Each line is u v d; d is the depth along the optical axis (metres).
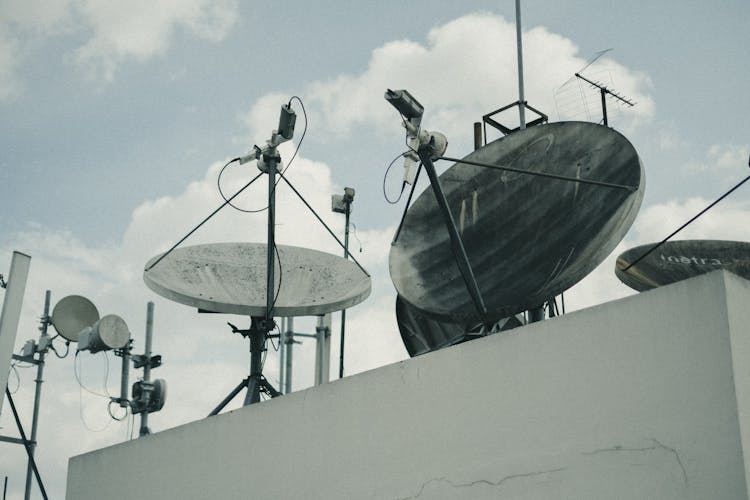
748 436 9.02
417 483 11.34
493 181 14.95
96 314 23.55
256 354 16.34
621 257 17.73
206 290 16.98
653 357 9.66
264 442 13.26
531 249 13.80
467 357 11.16
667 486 9.32
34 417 22.67
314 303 17.02
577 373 10.17
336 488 12.20
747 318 9.45
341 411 12.40
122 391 20.48
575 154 14.12
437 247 14.98
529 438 10.41
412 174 12.72
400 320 19.11
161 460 14.60
